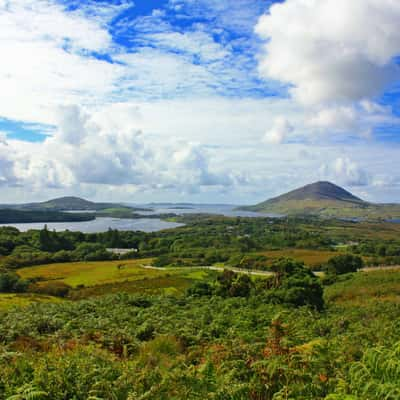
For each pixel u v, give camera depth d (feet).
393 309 91.97
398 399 19.67
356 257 333.83
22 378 29.19
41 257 380.17
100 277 264.93
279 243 557.74
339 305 122.31
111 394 26.14
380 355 24.94
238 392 24.57
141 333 57.57
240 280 135.95
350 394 22.47
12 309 86.84
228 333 55.52
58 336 53.21
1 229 492.54
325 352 32.55
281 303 116.26
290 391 23.84
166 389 26.61
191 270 295.48
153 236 628.28
